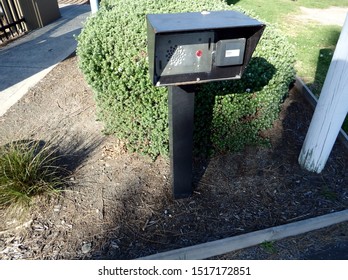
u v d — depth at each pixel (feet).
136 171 8.43
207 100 7.73
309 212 7.59
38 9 19.12
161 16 5.36
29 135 9.72
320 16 23.31
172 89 5.77
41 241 6.73
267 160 9.02
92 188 7.93
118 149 9.07
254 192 8.05
